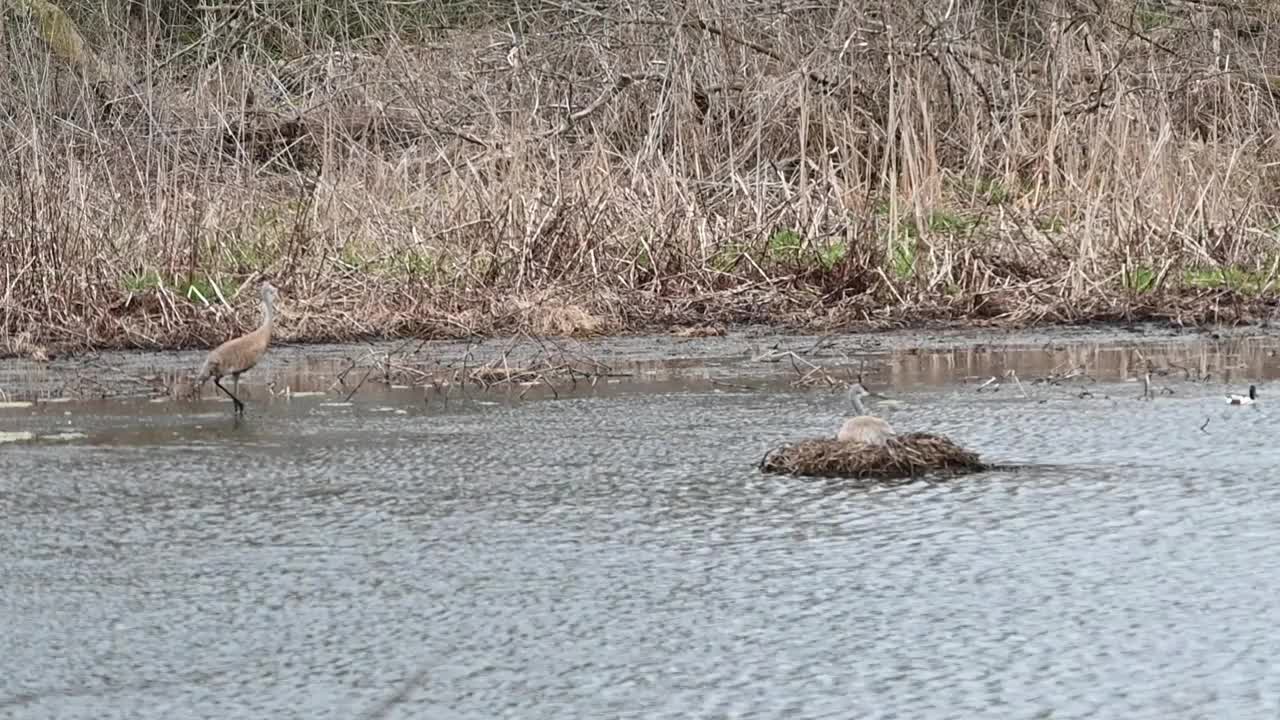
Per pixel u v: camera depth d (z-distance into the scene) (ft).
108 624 40.09
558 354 82.12
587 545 46.91
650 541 47.26
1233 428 63.26
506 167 97.55
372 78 109.40
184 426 65.51
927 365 78.89
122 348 84.48
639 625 39.63
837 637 38.63
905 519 49.39
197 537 48.19
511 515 50.55
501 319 88.12
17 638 39.06
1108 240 94.89
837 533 47.88
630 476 55.88
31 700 35.12
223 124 98.78
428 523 49.67
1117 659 36.99
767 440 62.03
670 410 68.33
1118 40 112.27
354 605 41.42
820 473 56.03
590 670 36.60
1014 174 101.65
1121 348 83.41
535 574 44.01
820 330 89.04
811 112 105.50
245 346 69.51
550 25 116.98
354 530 48.91
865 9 111.04
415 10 120.98
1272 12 121.70
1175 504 51.03
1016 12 122.11
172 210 91.76
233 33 114.83
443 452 60.29
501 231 91.40
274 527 49.34
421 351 83.66
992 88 111.14
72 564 45.42
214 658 37.60
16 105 99.14
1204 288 93.09
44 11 115.14
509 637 38.83
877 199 99.14
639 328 89.30
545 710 34.24
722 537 47.62
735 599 41.63
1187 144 101.04
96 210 90.74
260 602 41.73
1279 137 108.68
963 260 93.30
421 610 40.96
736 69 110.01
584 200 92.22
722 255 93.81
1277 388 72.08
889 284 91.50
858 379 75.25
